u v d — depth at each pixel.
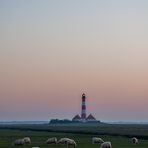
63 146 93.38
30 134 163.38
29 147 90.38
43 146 93.50
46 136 144.88
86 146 93.50
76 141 112.62
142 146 92.56
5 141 112.06
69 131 199.00
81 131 197.00
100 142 103.50
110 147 84.75
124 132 176.62
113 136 144.00
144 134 150.75
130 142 106.75
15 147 90.75
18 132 188.62
